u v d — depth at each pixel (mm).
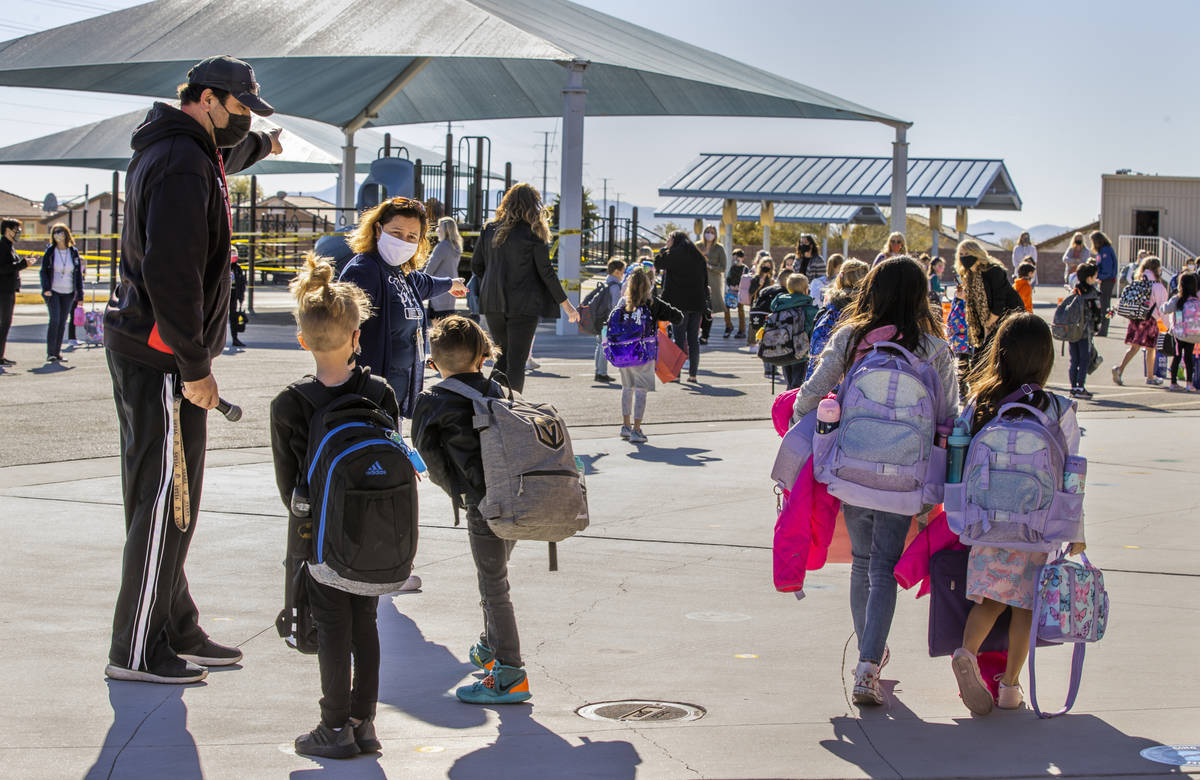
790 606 5691
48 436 10172
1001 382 4316
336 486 3691
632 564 6453
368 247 6168
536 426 4207
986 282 10711
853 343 4484
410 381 6301
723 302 24375
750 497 8328
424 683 4582
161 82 24391
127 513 4535
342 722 3789
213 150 4453
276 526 7117
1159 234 43781
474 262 9703
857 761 3738
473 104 32031
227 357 17219
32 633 5016
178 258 4199
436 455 4340
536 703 4355
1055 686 4559
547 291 9562
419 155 45750
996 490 4121
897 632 5371
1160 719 4148
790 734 4008
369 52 20531
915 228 84438
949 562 4418
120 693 4348
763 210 45250
